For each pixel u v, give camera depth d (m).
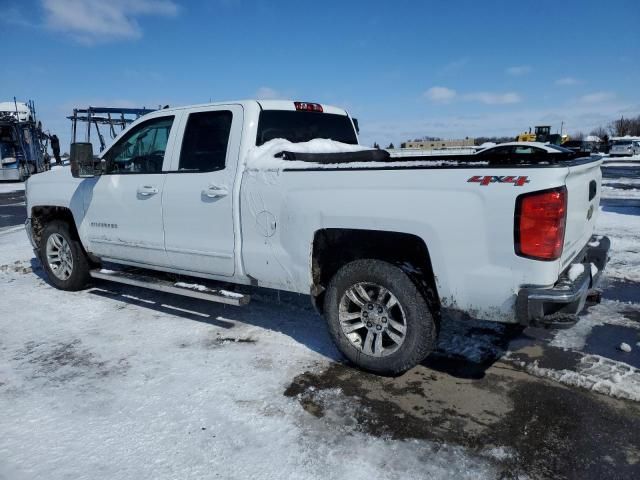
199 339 4.27
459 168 2.99
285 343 4.14
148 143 4.86
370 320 3.50
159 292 5.70
